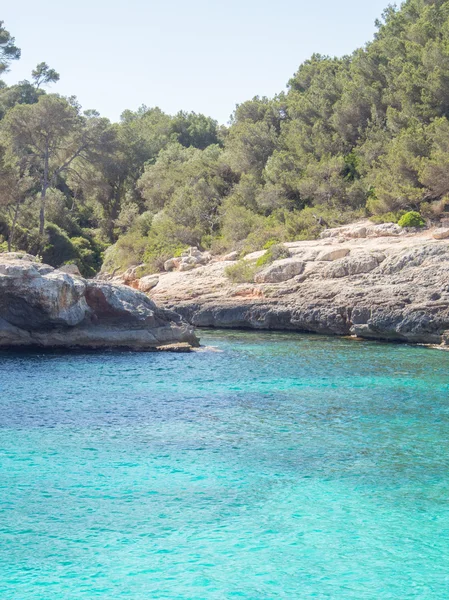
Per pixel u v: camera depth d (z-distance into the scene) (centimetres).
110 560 1263
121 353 3512
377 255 4316
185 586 1177
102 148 7731
